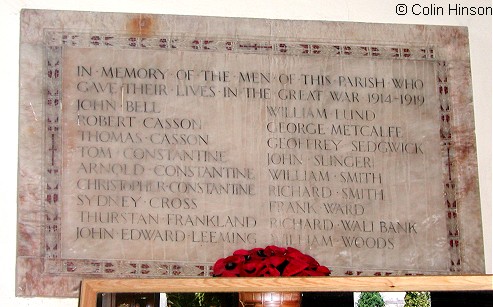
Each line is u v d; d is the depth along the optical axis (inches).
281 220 226.8
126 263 219.1
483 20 251.8
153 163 227.3
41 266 216.4
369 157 234.7
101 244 219.9
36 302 214.7
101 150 226.5
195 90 234.1
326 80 239.3
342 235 227.8
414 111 239.9
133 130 229.1
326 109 236.8
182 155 229.0
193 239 222.8
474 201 235.0
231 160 230.1
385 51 243.6
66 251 218.2
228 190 227.6
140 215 223.1
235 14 243.3
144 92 232.4
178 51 236.2
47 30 232.4
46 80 229.0
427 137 238.4
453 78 244.1
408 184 234.1
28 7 235.1
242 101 234.7
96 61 232.7
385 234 229.5
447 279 187.0
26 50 229.8
